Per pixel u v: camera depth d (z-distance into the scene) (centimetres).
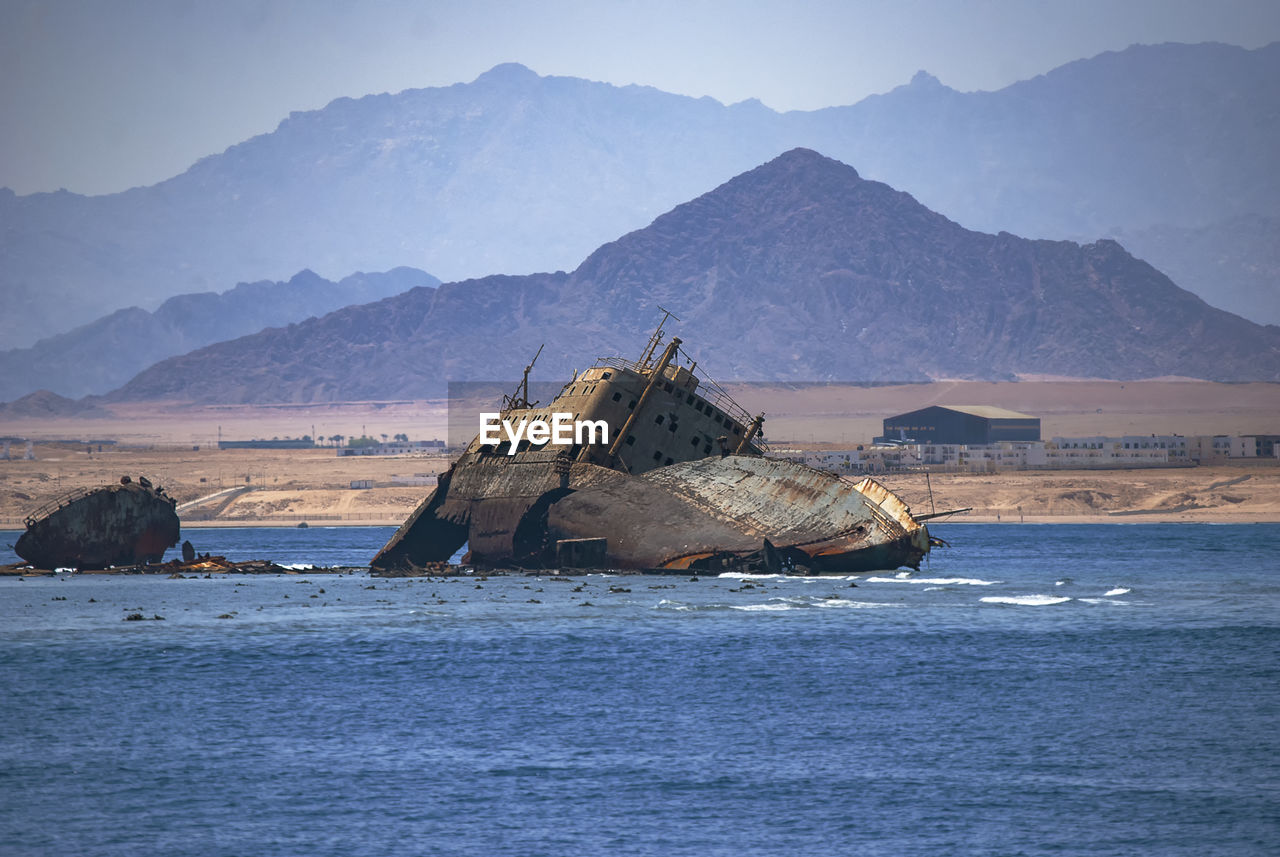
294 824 14162
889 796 15000
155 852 13375
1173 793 15062
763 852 13350
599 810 14575
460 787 15400
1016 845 13500
